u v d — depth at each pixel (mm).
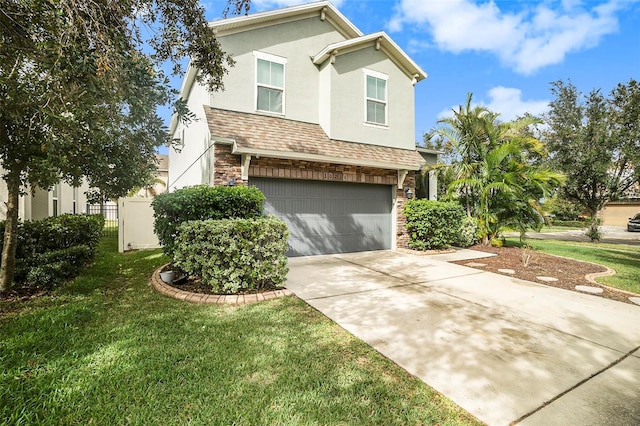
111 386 2818
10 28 3766
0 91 4008
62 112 4137
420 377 3092
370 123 11008
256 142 8367
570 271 8094
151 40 5105
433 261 9102
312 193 9695
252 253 5637
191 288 5840
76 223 7238
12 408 2508
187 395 2730
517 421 2510
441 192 14805
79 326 4090
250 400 2678
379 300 5430
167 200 6516
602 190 22047
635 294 6012
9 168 5098
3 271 5328
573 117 21719
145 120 5340
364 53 10945
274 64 9891
